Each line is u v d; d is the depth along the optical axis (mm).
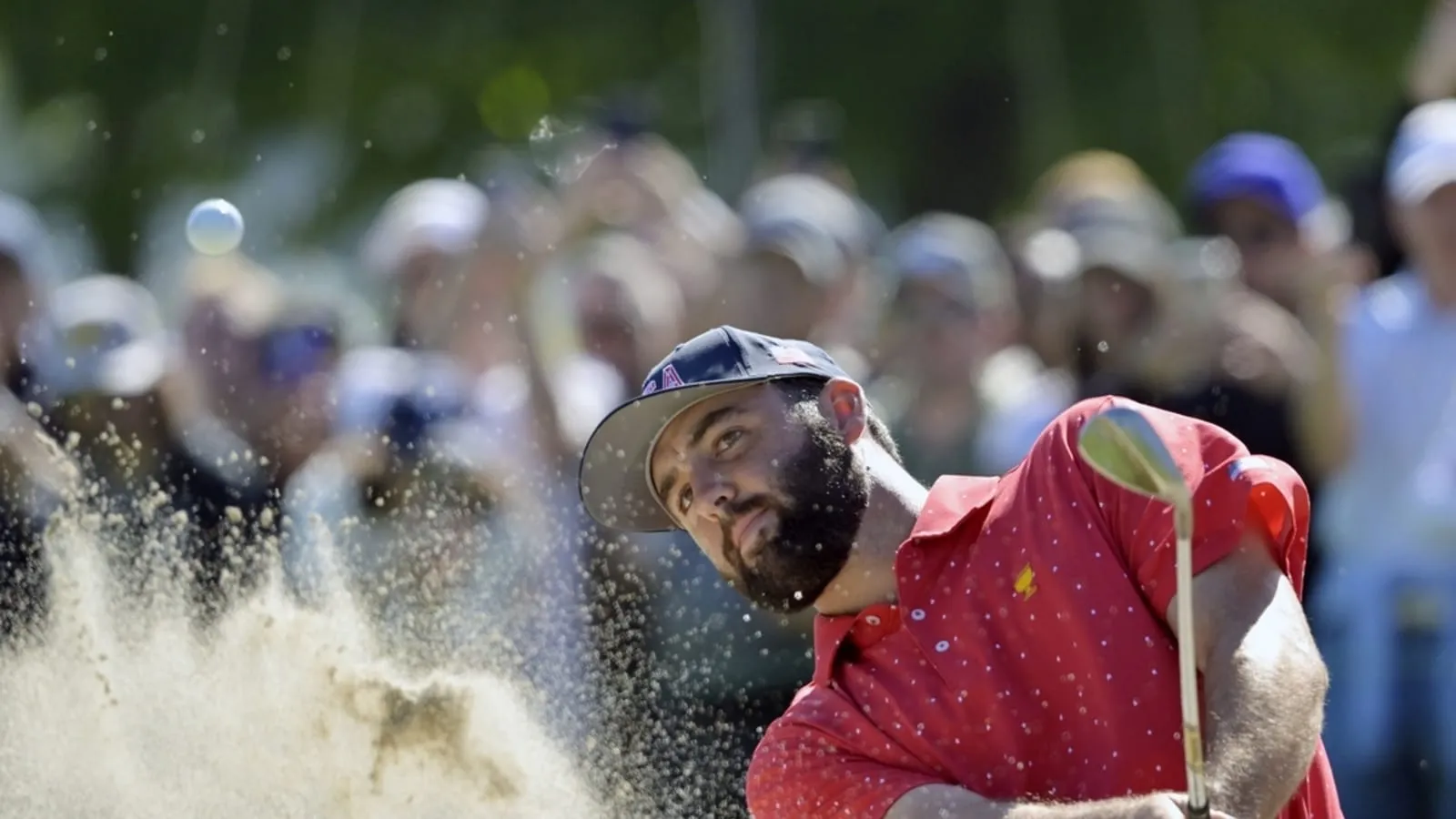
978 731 10664
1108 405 10969
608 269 20266
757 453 11164
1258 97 32906
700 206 23438
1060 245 21875
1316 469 19047
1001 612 10734
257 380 19531
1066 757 10523
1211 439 10750
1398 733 18422
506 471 18391
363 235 33312
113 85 34594
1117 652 10469
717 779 14453
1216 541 10461
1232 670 10031
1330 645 18797
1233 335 19297
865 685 10984
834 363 11562
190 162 33906
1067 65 32594
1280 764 9688
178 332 20203
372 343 21922
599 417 19562
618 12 33406
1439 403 18625
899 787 10570
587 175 22781
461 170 33406
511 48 33656
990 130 32375
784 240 20953
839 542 11102
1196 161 32594
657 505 12062
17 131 35156
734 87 31344
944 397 20797
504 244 21250
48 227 34375
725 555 11336
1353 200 20328
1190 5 32938
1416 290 19078
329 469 18875
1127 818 9641
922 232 21422
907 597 10906
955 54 32188
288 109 34094
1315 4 33062
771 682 16391
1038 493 10891
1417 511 18469
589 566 16766
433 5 33969
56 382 19250
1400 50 32781
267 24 34219
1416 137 19406
